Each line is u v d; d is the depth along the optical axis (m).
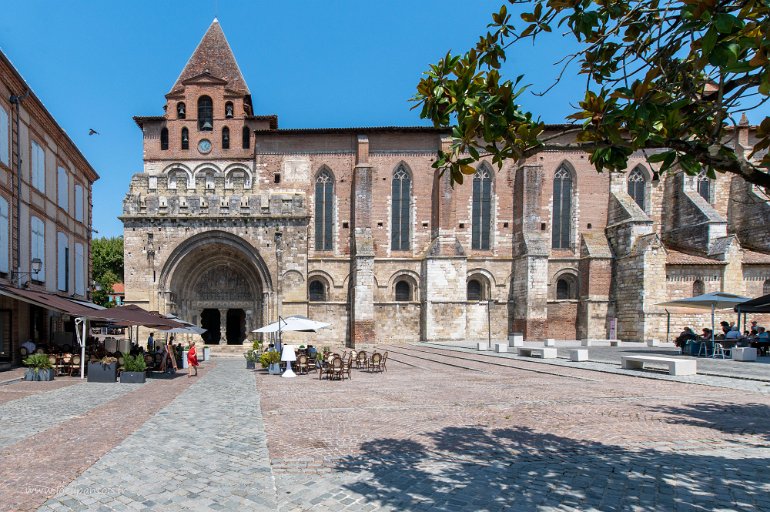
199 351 30.52
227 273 37.22
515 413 11.05
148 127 42.62
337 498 5.99
